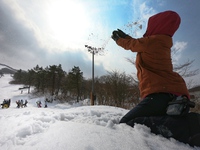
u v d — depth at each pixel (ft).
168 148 3.26
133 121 4.44
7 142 3.62
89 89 137.69
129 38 5.30
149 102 4.39
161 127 3.85
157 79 4.48
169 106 3.92
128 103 36.32
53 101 133.39
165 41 4.77
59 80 164.14
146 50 4.76
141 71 4.92
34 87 202.39
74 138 3.42
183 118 3.66
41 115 6.17
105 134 3.71
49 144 3.20
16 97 159.84
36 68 203.51
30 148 3.12
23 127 4.24
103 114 7.06
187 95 4.44
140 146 3.22
